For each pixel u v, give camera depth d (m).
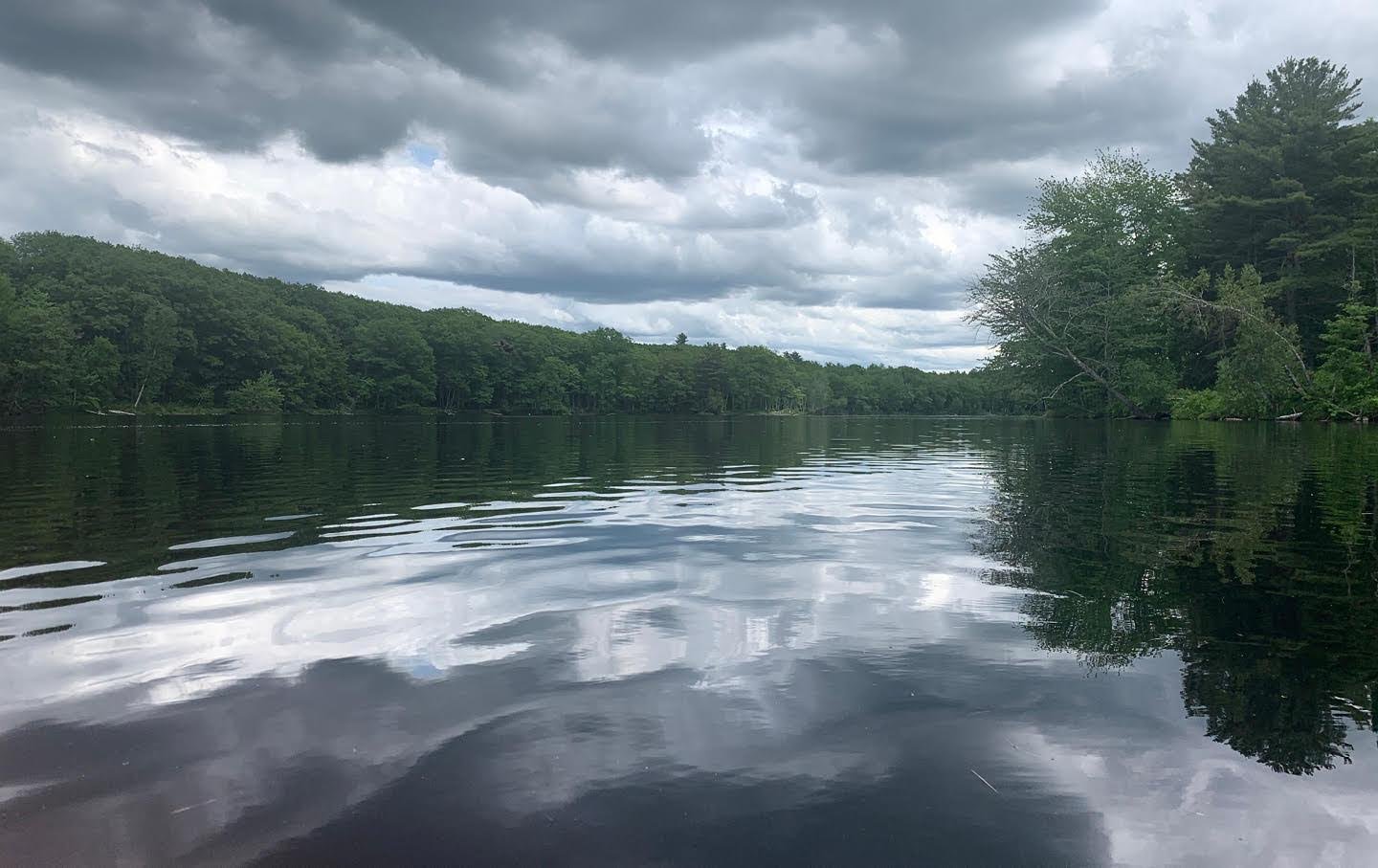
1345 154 41.12
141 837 2.24
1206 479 11.66
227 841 2.22
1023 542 6.83
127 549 6.50
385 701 3.23
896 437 30.05
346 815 2.36
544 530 7.52
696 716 3.07
